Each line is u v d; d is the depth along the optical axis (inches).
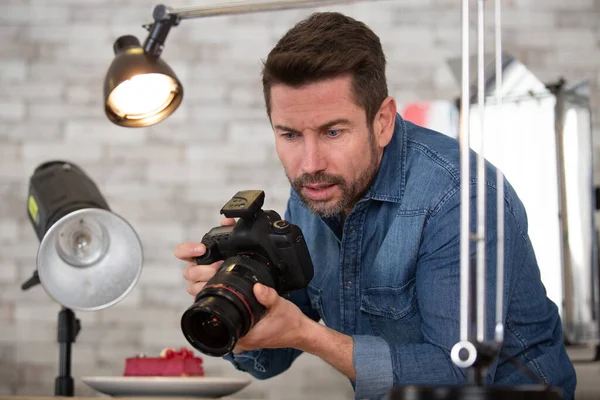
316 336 46.5
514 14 122.3
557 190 95.8
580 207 95.7
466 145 34.9
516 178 96.6
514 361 36.4
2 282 122.1
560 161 95.7
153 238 122.0
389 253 53.9
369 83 49.9
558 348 57.0
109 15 126.6
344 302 57.3
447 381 48.4
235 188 122.6
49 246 65.2
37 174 73.2
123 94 64.6
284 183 122.3
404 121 57.9
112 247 67.7
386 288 54.5
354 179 50.3
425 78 121.5
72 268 66.8
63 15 126.8
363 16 123.2
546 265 95.9
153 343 120.1
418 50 122.0
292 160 49.9
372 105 50.5
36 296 121.6
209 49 124.7
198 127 123.7
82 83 125.6
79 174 73.0
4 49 126.3
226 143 123.3
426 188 52.8
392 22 122.7
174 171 123.2
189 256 47.6
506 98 97.0
